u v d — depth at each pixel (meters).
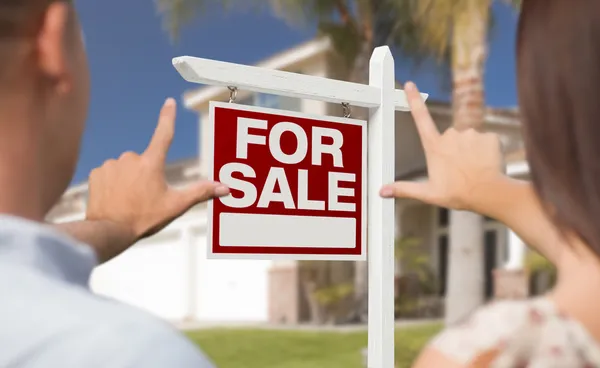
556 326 0.77
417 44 16.23
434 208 21.94
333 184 2.29
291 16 17.19
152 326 0.59
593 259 0.80
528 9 0.85
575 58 0.79
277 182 2.19
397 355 10.33
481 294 13.74
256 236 2.15
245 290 20.55
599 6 0.80
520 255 17.11
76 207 24.22
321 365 12.43
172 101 1.36
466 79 13.22
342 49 17.72
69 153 0.72
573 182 0.79
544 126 0.81
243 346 14.70
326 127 2.28
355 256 2.32
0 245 0.60
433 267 21.77
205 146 22.55
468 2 13.08
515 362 0.76
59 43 0.67
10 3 0.64
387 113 2.34
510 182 1.09
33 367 0.55
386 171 2.32
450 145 1.15
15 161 0.66
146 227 1.31
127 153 1.34
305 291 18.70
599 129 0.78
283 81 2.17
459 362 0.77
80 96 0.72
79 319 0.57
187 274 22.11
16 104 0.66
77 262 0.65
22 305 0.57
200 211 21.48
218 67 2.06
